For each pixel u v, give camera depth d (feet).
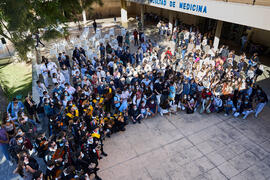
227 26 64.75
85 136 22.99
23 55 36.88
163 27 70.13
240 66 39.58
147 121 31.91
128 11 109.29
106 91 31.76
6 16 30.78
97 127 24.11
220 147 26.81
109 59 43.65
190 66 39.65
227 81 33.04
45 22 33.50
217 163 24.52
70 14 40.09
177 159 25.12
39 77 43.93
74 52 44.78
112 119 28.19
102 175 23.09
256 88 32.14
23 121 25.21
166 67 38.99
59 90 31.17
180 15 80.89
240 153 25.89
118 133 29.48
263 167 23.97
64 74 38.86
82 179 18.03
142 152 26.17
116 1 103.55
